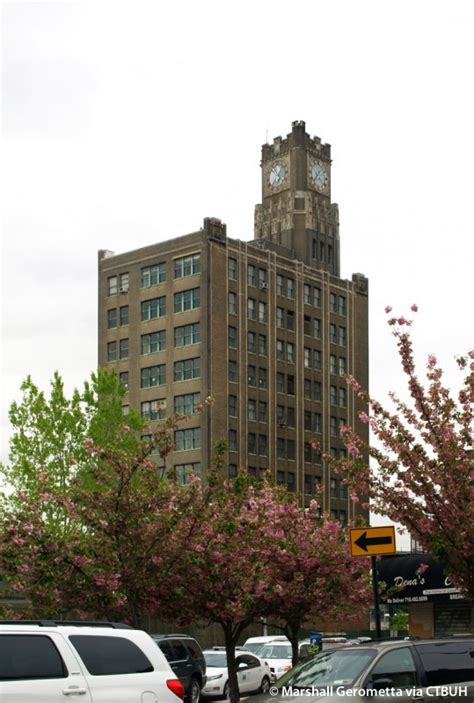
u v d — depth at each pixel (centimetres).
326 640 4362
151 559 2480
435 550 2208
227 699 3753
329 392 11394
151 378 10512
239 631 2773
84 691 1351
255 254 10825
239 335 10475
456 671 1593
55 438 5659
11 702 1284
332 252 12256
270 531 2825
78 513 2502
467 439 2238
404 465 2248
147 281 10738
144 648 1460
